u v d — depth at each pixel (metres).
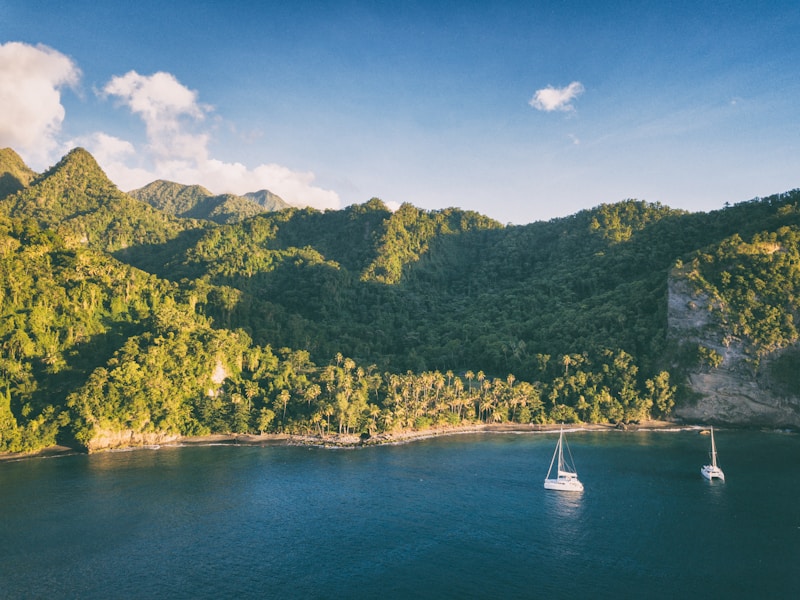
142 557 101.31
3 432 161.88
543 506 127.31
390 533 112.75
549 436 197.88
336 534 112.00
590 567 98.56
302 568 98.19
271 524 116.62
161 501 128.50
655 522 117.56
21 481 140.50
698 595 89.19
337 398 192.50
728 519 118.62
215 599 88.00
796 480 144.00
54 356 184.50
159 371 190.00
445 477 148.25
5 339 180.88
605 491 136.88
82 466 154.25
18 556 100.88
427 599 88.62
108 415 173.12
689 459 164.88
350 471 153.25
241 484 141.25
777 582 92.69
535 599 88.62
